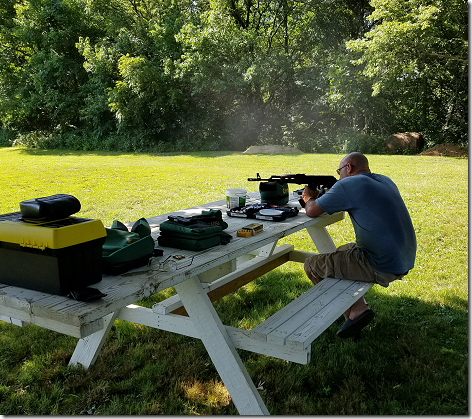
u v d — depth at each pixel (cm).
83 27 2606
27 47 2648
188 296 244
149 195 955
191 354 319
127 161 1720
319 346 332
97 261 192
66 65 2522
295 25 2548
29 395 273
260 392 276
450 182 1097
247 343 236
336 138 2288
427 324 366
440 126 2291
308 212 321
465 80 2100
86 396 272
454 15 1881
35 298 175
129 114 2323
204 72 2203
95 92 2473
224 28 2250
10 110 2659
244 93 2411
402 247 299
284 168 1447
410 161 1620
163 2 2570
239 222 320
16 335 352
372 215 296
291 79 2384
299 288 448
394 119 2348
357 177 308
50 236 171
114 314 292
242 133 2514
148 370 300
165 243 256
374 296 421
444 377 293
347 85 2134
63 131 2652
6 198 934
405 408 263
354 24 2406
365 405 261
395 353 323
